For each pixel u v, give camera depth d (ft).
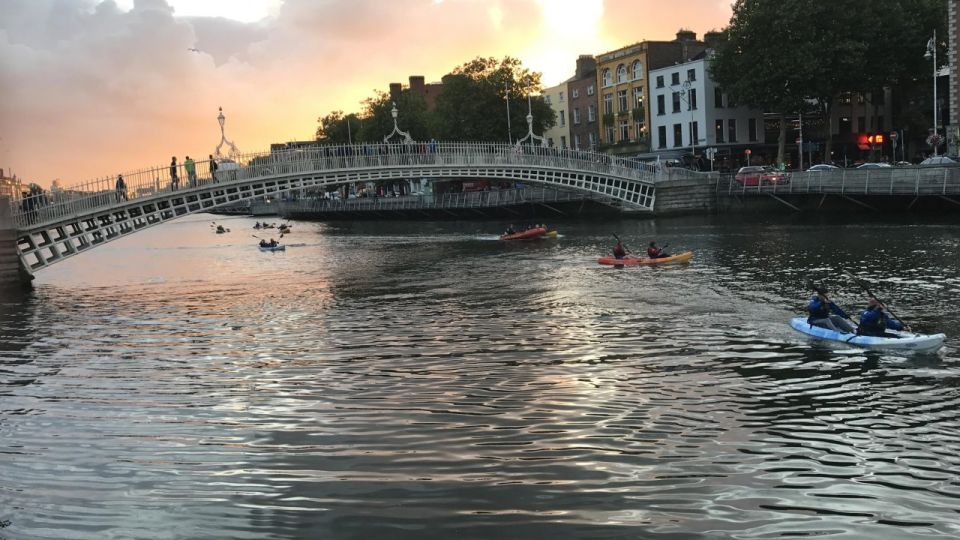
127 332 86.84
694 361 61.62
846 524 33.88
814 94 236.84
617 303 90.12
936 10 240.32
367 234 258.37
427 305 95.86
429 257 162.40
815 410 48.70
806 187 194.29
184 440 47.29
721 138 281.95
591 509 35.91
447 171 207.00
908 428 45.01
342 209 360.07
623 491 37.65
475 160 210.18
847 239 140.36
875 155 284.82
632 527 34.12
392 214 333.01
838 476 38.70
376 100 339.98
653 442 43.86
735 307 84.02
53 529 36.01
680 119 289.12
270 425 49.42
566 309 87.71
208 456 44.42
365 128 335.67
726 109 281.95
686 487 37.88
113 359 72.02
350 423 49.03
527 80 286.25
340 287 119.55
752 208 217.56
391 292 110.01
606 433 45.44
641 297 93.50
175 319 95.09
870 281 95.76
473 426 47.47
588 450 42.91
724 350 64.90
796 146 291.99
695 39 312.29
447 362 64.23
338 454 43.80
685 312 82.38
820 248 130.72
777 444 43.11
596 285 105.70
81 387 61.46
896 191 169.27
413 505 37.01
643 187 234.38
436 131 312.71
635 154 309.01
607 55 322.34
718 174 232.32
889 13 235.40
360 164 192.95
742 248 139.64
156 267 172.76
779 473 39.22
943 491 36.76
